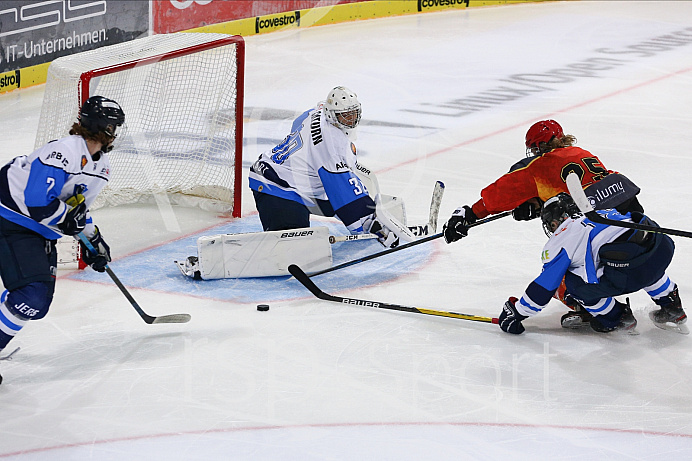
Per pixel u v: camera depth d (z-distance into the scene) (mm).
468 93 22500
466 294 10703
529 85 23422
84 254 9016
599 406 7992
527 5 36688
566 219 9086
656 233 8867
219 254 11016
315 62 25750
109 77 13812
